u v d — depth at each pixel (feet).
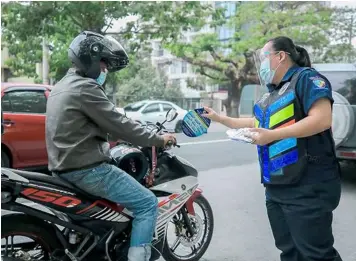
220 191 22.08
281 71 8.76
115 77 71.61
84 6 41.88
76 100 8.85
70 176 9.06
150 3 45.47
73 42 9.42
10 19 43.04
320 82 8.21
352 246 14.37
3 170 8.65
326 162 8.54
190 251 13.24
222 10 56.75
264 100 9.21
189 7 50.49
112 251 10.09
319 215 8.49
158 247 11.02
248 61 84.74
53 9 42.22
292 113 8.36
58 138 8.95
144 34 49.78
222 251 13.80
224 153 35.91
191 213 12.10
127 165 10.46
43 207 10.61
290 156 8.49
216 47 84.53
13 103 21.79
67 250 9.50
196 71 93.76
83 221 9.63
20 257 9.21
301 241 8.68
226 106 91.97
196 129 10.36
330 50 87.10
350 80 23.08
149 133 9.56
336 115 22.06
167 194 10.96
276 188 8.95
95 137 9.17
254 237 15.14
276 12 79.25
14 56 63.16
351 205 19.58
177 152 36.14
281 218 9.30
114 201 9.48
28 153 22.21
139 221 9.62
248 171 27.99
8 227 9.02
